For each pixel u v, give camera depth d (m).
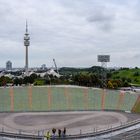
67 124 105.00
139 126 104.62
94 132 91.38
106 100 149.38
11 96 146.25
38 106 138.12
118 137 87.56
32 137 85.31
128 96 154.75
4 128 97.62
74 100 147.38
